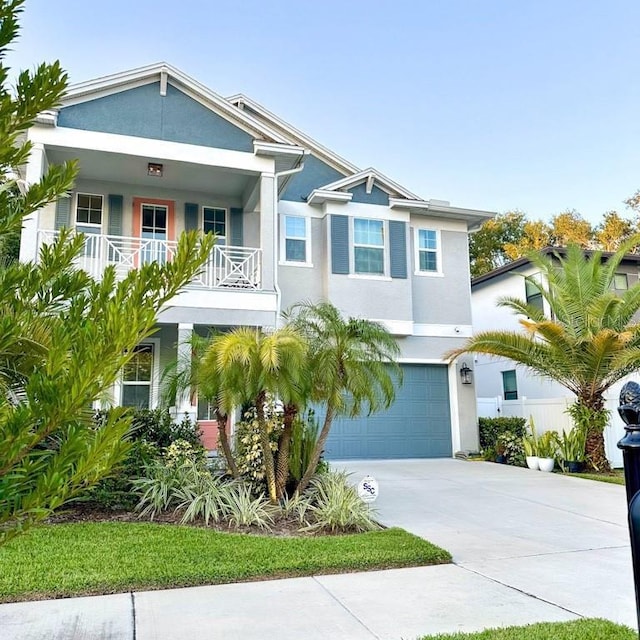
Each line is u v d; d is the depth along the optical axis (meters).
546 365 12.65
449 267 15.54
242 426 8.59
